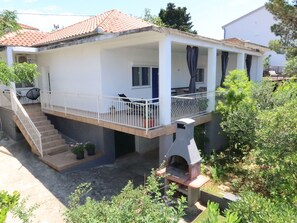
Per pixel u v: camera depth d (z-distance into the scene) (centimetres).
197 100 1058
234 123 906
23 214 379
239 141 998
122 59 1120
